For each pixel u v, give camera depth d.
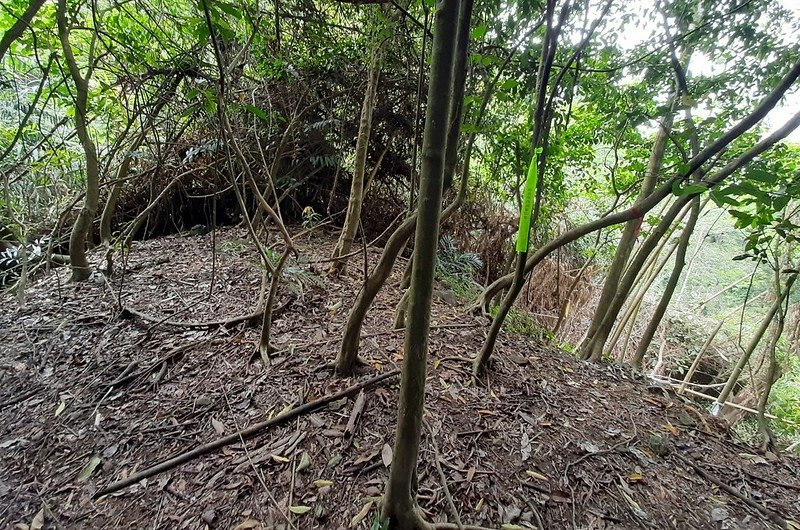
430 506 1.17
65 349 1.83
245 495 1.19
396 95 3.48
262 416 1.48
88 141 2.20
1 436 1.41
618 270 2.43
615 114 2.45
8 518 1.13
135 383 1.65
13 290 2.31
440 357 1.91
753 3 1.93
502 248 4.09
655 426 1.70
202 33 1.05
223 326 2.00
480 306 2.53
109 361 1.76
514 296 1.58
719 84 2.07
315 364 1.76
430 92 0.78
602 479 1.35
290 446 1.35
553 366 2.09
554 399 1.76
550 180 3.15
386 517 1.04
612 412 1.75
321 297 2.39
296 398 1.56
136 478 1.25
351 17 3.02
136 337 1.92
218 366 1.74
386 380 1.66
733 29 2.02
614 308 2.33
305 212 3.60
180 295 2.31
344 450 1.34
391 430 1.43
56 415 1.50
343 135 3.47
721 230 6.54
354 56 3.23
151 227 3.61
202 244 3.14
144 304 2.20
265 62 2.82
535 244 3.49
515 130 2.82
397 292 2.62
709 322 5.60
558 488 1.29
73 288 2.35
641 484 1.36
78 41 2.62
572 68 2.24
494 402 1.66
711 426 1.77
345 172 3.84
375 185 4.02
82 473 1.28
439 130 0.78
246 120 2.97
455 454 1.36
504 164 3.18
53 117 2.87
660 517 1.24
